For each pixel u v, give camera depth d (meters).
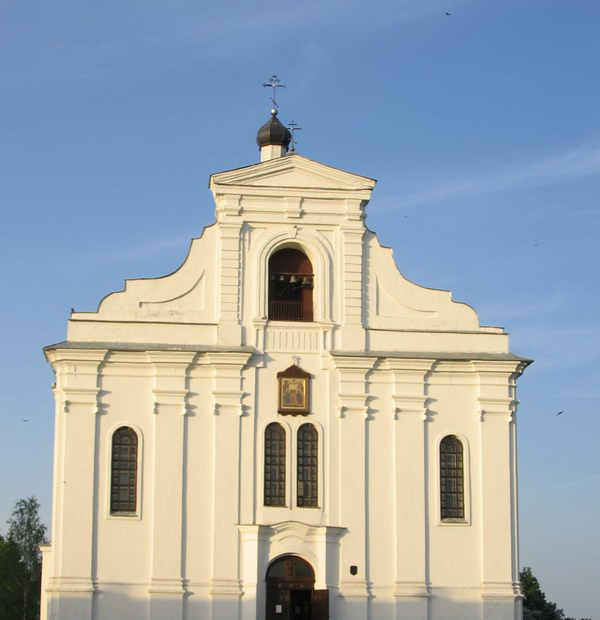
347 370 52.22
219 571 49.84
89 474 50.03
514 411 52.94
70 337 51.25
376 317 53.31
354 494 51.25
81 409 50.59
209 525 50.22
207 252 52.97
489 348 53.41
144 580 49.44
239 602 49.62
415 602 50.47
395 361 52.31
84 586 49.00
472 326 53.62
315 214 53.69
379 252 53.94
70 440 50.28
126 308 51.94
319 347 52.50
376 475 51.66
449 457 52.44
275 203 53.56
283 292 53.75
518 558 51.75
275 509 50.66
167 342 51.72
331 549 50.41
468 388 52.97
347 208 53.84
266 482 51.09
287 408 51.59
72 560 49.22
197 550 50.00
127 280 52.22
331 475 51.31
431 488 51.78
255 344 52.16
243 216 53.28
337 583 50.31
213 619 49.34
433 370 52.75
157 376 51.28
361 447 51.72
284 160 53.56
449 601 50.88
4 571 94.06
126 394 51.06
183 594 49.41
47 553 50.69
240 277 52.72
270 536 50.06
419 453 51.97
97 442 50.44
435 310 53.66
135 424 50.78
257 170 53.34
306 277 53.69
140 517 49.97
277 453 51.47
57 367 51.16
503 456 52.41
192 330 51.97
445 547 51.31
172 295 52.31
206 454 50.94
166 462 50.56
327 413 51.91
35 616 94.12
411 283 53.78
